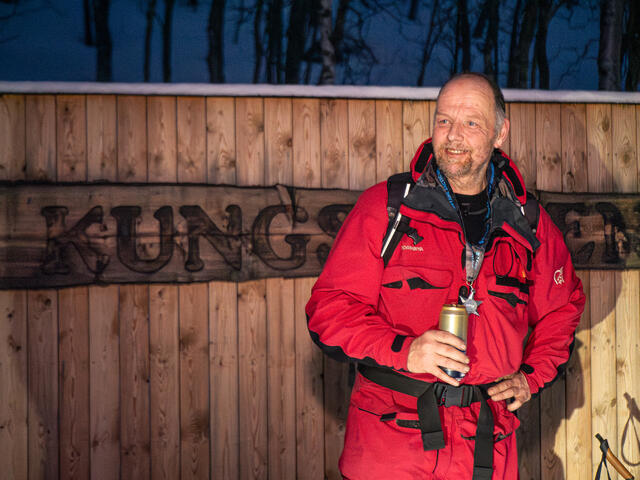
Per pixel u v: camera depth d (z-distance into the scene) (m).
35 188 2.51
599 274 2.85
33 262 2.51
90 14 3.04
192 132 2.61
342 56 3.29
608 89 3.38
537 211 1.59
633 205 2.89
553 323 1.63
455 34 3.42
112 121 2.57
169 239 2.59
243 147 2.64
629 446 2.85
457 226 1.43
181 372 2.59
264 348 2.64
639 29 3.41
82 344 2.54
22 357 2.50
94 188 2.55
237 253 2.63
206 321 2.61
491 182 1.55
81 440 2.53
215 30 3.17
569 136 2.85
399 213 1.43
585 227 2.85
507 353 1.44
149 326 2.57
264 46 3.21
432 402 1.37
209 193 2.61
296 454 2.66
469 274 1.42
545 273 1.59
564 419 2.82
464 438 1.40
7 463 2.49
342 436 2.69
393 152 2.74
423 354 1.23
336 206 2.69
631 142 2.90
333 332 1.35
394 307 1.42
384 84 3.33
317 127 2.69
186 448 2.59
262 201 2.65
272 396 2.65
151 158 2.59
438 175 1.48
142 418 2.57
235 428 2.62
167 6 3.12
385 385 1.43
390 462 1.37
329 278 1.42
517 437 2.78
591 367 2.84
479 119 1.38
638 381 2.87
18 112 2.52
